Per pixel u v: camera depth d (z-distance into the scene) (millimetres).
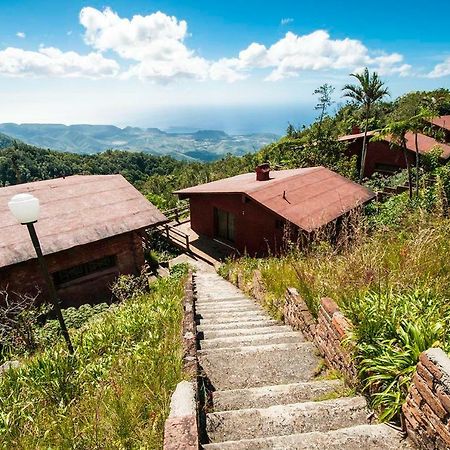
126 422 3029
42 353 5367
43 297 10617
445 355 2207
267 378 4012
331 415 2959
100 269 12188
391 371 2730
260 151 46594
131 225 12188
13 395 4004
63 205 12055
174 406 2438
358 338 3168
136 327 5852
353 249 5531
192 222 18828
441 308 3256
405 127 16719
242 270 11422
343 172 24734
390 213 11305
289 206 13398
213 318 6914
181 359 3826
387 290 3459
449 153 23391
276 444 2553
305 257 8234
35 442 3154
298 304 5273
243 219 15234
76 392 3951
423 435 2320
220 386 3947
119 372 4148
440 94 43719
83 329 7023
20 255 9758
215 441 2805
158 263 15641
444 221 5547
